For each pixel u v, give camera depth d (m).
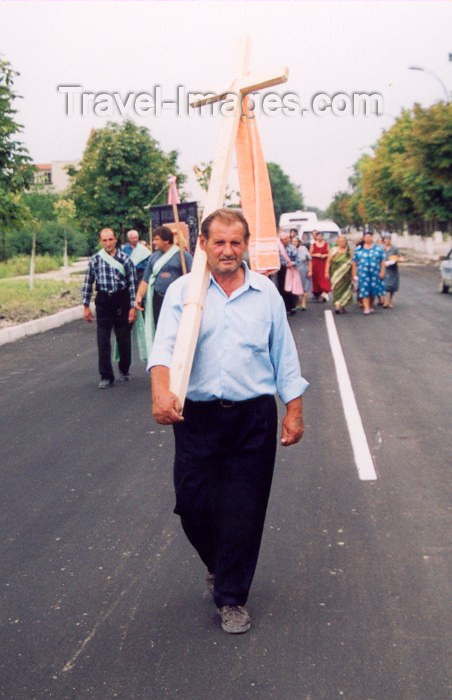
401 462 7.11
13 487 6.79
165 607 4.51
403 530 5.51
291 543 5.34
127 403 9.91
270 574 4.89
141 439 8.18
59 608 4.54
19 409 9.87
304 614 4.37
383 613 4.36
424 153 38.31
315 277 23.98
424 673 3.76
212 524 4.32
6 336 16.70
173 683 3.74
